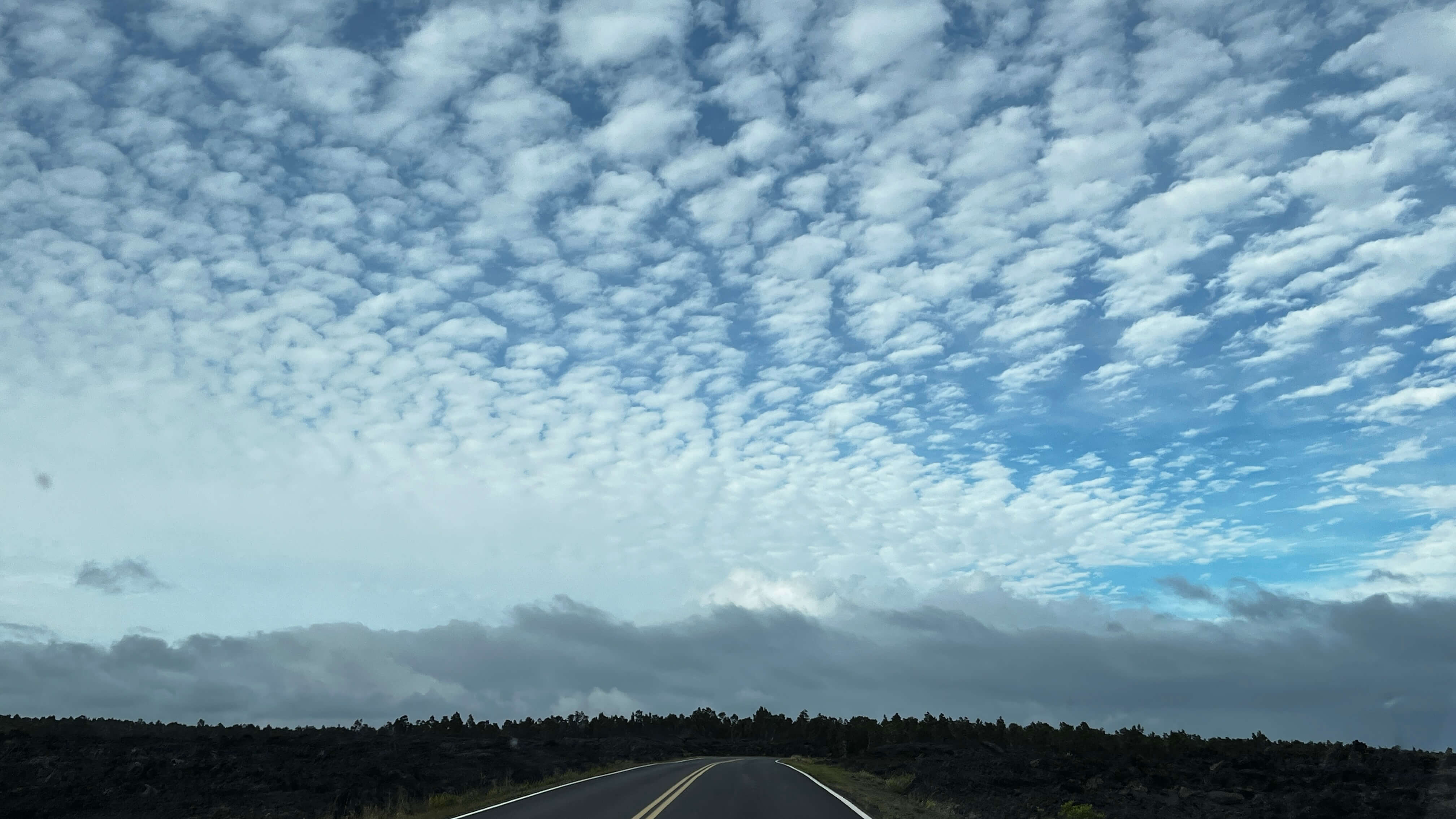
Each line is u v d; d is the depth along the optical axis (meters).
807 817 20.02
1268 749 59.25
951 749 70.56
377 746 50.59
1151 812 33.03
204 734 52.97
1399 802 30.89
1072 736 82.75
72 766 34.16
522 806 23.00
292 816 26.91
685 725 143.75
